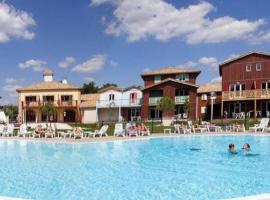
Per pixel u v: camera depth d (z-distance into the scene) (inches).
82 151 819.4
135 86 2290.8
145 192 415.5
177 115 1985.7
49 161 669.9
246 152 780.0
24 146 939.3
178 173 537.6
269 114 1680.6
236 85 1884.8
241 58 1882.4
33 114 2412.6
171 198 386.6
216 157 719.7
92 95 2490.2
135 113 2241.6
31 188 442.3
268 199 259.6
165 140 1055.6
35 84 2488.9
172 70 2188.7
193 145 939.3
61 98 2378.2
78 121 2336.4
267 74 1812.3
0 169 585.6
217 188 431.2
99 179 493.7
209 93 2071.9
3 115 2145.7
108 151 820.6
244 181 471.8
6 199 280.5
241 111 1889.8
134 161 667.4
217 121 1690.5
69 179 495.2
